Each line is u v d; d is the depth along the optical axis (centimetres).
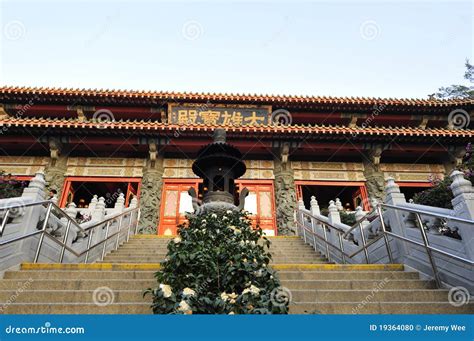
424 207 604
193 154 1680
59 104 1789
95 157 1645
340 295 500
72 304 446
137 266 614
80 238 848
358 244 834
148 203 1504
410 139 1546
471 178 808
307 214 1166
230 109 1822
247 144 1591
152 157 1580
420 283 536
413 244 614
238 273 420
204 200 1071
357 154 1708
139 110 1831
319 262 891
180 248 479
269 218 1554
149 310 444
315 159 1714
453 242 517
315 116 1903
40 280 520
